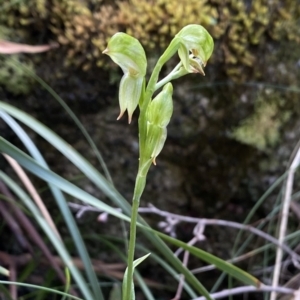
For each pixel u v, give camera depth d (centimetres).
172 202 24
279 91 22
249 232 25
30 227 20
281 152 23
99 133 23
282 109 22
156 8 20
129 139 23
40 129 17
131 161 23
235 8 20
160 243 17
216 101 22
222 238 25
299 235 23
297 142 23
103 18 20
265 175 23
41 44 21
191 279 16
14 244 24
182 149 23
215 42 21
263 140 23
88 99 22
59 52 21
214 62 21
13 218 23
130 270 10
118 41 9
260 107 22
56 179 16
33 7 21
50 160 24
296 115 22
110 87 22
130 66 9
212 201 24
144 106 9
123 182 24
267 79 22
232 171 23
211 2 20
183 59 9
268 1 20
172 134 22
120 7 20
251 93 22
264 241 25
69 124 23
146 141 9
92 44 21
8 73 21
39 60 21
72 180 24
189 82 21
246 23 20
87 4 21
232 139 23
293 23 21
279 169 23
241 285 25
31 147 18
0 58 21
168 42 20
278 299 23
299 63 21
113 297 22
